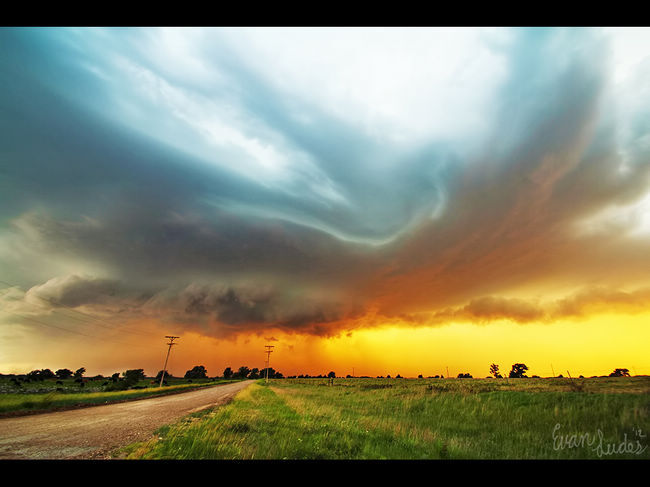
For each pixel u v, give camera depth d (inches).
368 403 839.7
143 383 3144.7
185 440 360.8
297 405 811.4
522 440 386.6
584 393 691.4
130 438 408.5
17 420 604.7
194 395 1550.2
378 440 391.5
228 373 7450.8
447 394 889.5
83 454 323.3
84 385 2568.9
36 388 1872.5
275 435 403.2
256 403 919.7
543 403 622.8
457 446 347.3
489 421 520.4
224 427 442.6
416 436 404.8
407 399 836.0
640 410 468.8
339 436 406.9
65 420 602.9
